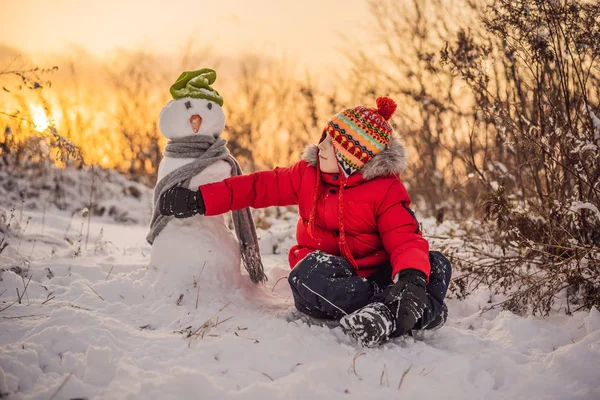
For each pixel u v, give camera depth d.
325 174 3.08
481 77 3.68
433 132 5.96
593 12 3.30
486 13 3.88
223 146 3.33
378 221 3.00
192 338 2.62
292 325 2.77
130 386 2.22
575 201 3.21
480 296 3.40
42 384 2.22
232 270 3.29
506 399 2.31
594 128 3.29
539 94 3.51
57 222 5.38
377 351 2.59
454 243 3.95
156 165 8.34
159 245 3.25
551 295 3.13
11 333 2.57
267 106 8.38
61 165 3.98
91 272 3.54
